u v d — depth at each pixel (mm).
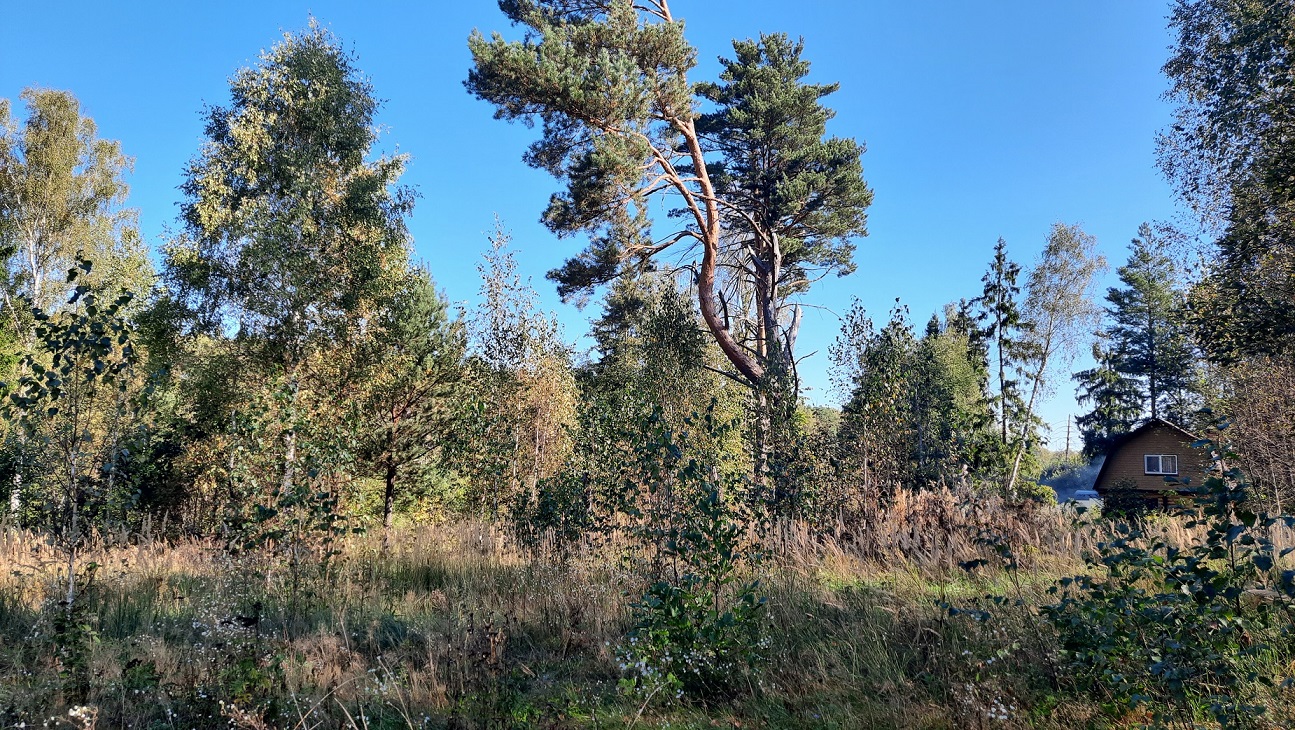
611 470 9789
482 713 4457
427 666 5246
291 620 6773
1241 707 3588
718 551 5926
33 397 6113
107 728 4152
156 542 11352
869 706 4465
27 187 22469
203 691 4531
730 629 5285
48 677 4754
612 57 17172
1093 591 4598
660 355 17797
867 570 8852
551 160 18938
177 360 16906
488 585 8359
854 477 12070
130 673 4750
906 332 13898
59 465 6645
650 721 4496
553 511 9773
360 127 18328
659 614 5363
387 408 15672
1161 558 4391
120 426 6883
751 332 24641
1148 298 38250
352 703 4543
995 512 10016
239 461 9766
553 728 4348
